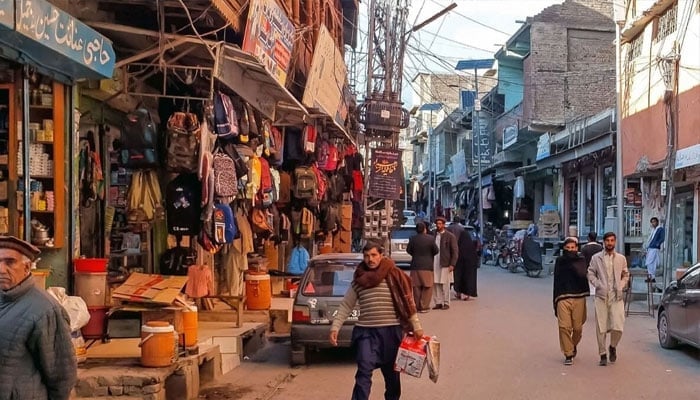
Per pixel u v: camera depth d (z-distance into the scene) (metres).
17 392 3.77
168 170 9.06
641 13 20.67
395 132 20.80
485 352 10.73
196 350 8.33
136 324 8.73
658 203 21.09
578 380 8.89
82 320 7.72
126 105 9.95
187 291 9.52
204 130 8.91
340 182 21.09
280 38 11.04
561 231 30.97
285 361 10.24
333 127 17.98
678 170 18.28
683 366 9.78
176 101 10.52
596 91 30.58
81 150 9.07
